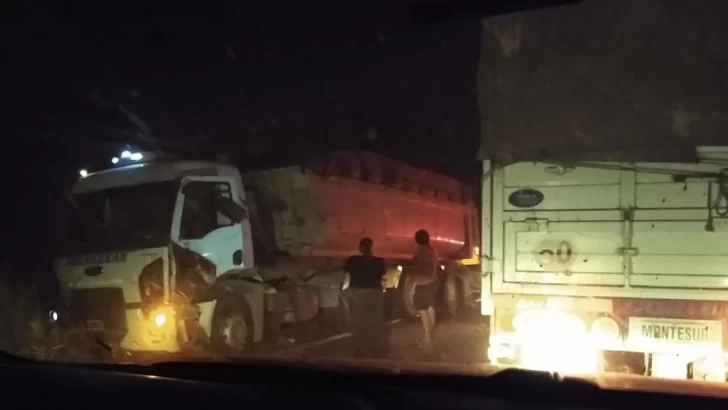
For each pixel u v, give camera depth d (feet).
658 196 25.29
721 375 24.21
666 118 22.75
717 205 24.41
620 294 25.75
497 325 27.55
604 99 23.40
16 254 54.75
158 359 17.01
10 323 39.14
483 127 24.95
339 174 49.49
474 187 31.63
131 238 37.40
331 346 42.14
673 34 22.44
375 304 37.93
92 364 14.65
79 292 37.65
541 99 24.16
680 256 24.94
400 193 56.85
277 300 42.88
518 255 27.37
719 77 22.07
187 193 37.86
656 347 25.14
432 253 43.98
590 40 23.36
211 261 38.60
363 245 38.19
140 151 41.91
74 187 39.99
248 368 14.17
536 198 27.12
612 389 11.93
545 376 12.34
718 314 24.39
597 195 26.17
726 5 21.81
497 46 24.47
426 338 42.86
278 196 46.98
